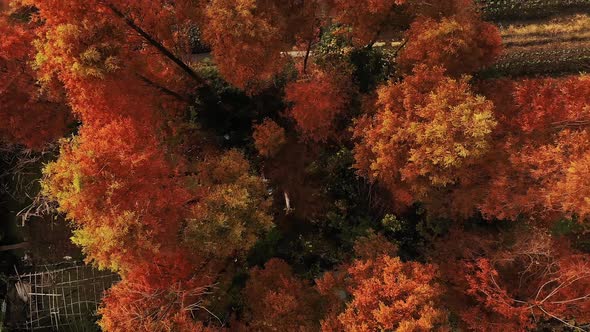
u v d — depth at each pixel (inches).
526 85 711.1
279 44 679.1
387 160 660.1
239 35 610.5
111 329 607.8
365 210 882.1
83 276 873.5
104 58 577.3
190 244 604.7
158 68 727.1
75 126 888.9
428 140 614.5
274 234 847.7
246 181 682.2
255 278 708.7
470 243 767.1
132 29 647.1
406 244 855.7
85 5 569.0
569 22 1052.5
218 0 610.9
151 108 719.1
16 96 706.2
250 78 747.4
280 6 711.7
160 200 557.3
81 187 504.7
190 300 681.6
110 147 549.0
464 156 581.0
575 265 637.3
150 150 585.9
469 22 712.4
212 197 623.5
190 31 1034.7
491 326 663.8
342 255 839.7
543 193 617.6
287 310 632.4
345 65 876.6
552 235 772.6
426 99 649.0
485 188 691.4
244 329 658.2
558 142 635.5
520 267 722.8
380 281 624.7
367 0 712.4
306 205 890.7
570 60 1016.9
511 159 633.6
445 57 717.3
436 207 776.3
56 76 623.8
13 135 775.1
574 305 647.1
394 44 1029.8
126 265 559.8
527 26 1059.3
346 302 629.0
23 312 857.5
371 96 807.7
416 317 579.5
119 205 531.2
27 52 678.5
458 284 721.0
